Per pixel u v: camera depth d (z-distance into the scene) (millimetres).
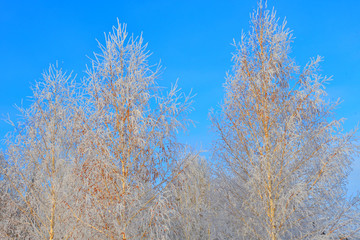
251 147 8234
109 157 7000
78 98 8258
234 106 8570
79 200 7156
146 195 7281
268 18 8523
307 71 7891
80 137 7578
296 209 7418
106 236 6844
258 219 7805
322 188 7465
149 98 7473
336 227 7277
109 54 7418
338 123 7418
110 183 6828
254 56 8578
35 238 8219
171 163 7395
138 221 6938
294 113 7902
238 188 8430
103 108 7309
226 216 8391
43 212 8453
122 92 7285
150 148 7254
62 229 7863
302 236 7422
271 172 7727
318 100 7602
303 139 7754
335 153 7305
